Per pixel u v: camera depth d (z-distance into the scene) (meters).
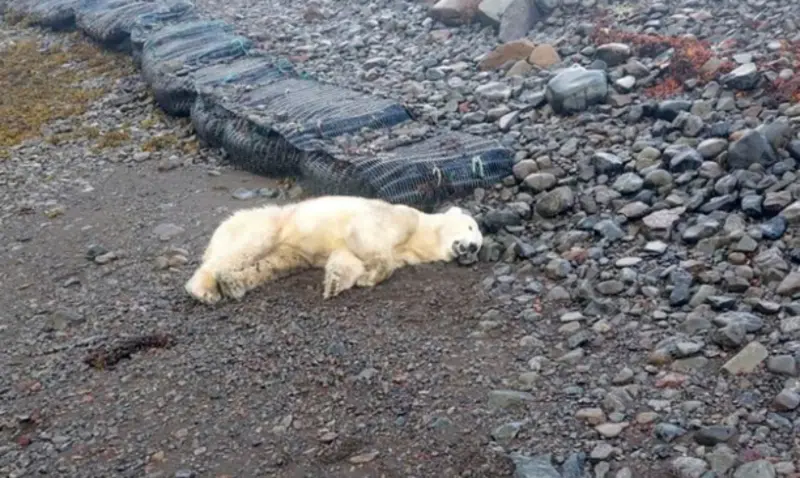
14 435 6.06
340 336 6.74
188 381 6.41
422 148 9.50
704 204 7.82
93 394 6.42
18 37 19.19
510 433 5.47
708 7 12.51
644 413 5.50
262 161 10.51
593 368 6.05
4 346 7.29
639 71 10.74
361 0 16.94
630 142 9.25
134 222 9.61
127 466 5.61
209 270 7.49
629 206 7.98
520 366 6.18
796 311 6.20
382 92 12.00
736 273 6.79
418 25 14.88
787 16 11.38
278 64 13.27
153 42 14.91
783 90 9.41
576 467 5.11
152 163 11.59
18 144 12.96
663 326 6.40
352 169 9.05
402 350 6.50
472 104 11.16
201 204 9.91
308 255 7.70
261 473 5.42
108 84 15.29
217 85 12.44
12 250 9.23
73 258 8.84
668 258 7.25
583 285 6.91
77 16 18.41
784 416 5.28
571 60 11.87
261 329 6.95
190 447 5.73
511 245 7.76
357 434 5.66
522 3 13.51
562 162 9.05
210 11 18.17
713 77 10.17
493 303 7.04
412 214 7.75
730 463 4.97
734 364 5.77
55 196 10.74
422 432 5.60
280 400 6.08
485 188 9.01
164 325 7.23
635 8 13.03
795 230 7.19
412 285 7.43
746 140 8.14
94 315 7.60
